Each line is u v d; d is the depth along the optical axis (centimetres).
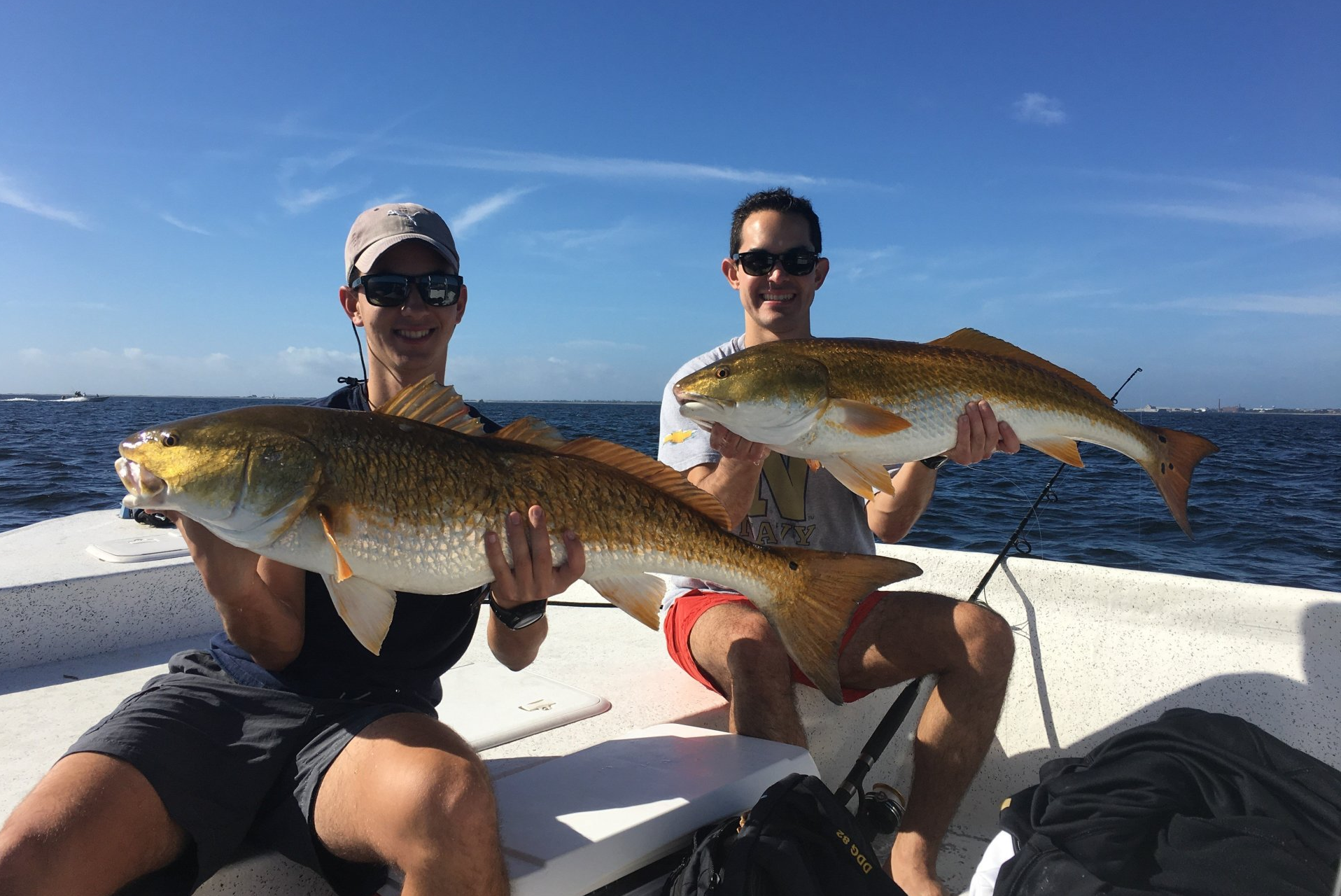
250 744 220
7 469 2248
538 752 298
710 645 329
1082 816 254
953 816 296
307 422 217
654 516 253
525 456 239
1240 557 1000
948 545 968
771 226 399
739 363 313
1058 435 337
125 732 207
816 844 213
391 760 193
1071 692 371
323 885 231
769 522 373
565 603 504
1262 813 237
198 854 202
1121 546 1026
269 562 233
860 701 382
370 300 278
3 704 331
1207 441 359
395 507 220
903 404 317
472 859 179
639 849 213
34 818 180
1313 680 334
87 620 391
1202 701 346
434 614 256
